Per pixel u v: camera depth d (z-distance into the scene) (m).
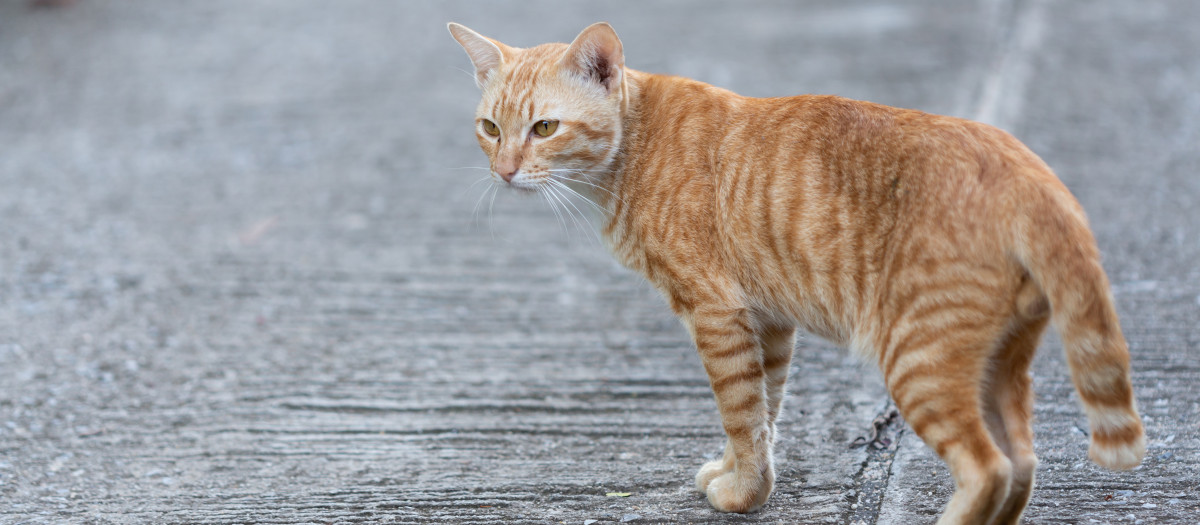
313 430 4.86
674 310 3.83
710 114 3.78
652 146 3.89
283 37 13.84
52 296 6.67
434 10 15.18
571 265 7.13
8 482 4.38
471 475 4.36
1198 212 6.81
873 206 3.27
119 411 5.11
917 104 9.26
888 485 3.98
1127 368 2.91
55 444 4.76
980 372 3.10
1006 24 12.42
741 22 13.85
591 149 3.93
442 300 6.56
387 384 5.38
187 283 6.91
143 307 6.51
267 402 5.20
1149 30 12.07
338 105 11.02
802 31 13.07
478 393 5.23
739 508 3.85
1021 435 3.31
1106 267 6.09
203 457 4.61
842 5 14.64
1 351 5.82
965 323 3.06
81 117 10.75
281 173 9.18
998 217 2.99
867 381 5.04
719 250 3.65
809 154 3.46
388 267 7.14
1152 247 6.32
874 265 3.26
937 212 3.10
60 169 9.30
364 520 4.00
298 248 7.54
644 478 4.25
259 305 6.54
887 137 3.31
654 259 3.79
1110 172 7.66
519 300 6.54
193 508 4.14
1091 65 10.67
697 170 3.72
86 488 4.34
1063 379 4.83
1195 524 3.51
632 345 5.79
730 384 3.68
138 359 5.75
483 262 7.20
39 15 14.91
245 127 10.40
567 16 14.42
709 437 4.62
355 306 6.49
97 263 7.26
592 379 5.35
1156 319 5.38
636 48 12.41
